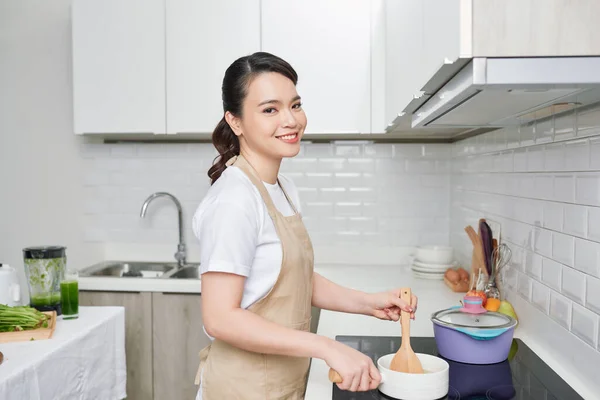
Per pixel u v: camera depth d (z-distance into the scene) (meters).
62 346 1.81
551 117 1.58
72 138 3.20
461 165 2.84
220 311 1.23
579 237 1.42
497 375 1.44
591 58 0.95
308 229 3.16
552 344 1.61
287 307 1.40
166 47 2.74
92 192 3.21
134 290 2.69
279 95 1.32
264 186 1.41
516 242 1.93
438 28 1.15
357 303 1.57
